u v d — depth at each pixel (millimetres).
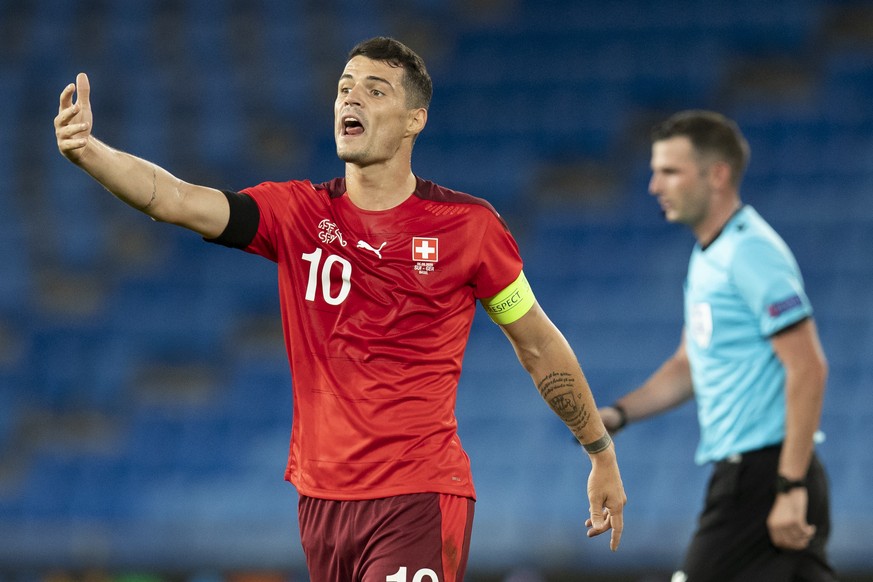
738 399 17781
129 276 55625
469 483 13156
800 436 16922
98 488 47188
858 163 52906
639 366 46469
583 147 57219
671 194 18672
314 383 13016
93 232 57250
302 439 13133
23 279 56219
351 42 63531
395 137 12984
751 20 60281
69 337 53688
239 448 47969
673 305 48688
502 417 45000
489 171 56281
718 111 57500
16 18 65875
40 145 60562
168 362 52969
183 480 47062
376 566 12555
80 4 66250
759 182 52562
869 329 45500
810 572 17391
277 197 13070
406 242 12930
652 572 35062
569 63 60094
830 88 57531
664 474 41219
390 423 12797
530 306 13422
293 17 64750
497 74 60312
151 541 39312
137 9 65875
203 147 59781
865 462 40750
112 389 51562
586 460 42719
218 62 63312
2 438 50281
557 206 55375
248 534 38719
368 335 12828
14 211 58406
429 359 12969
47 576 39875
